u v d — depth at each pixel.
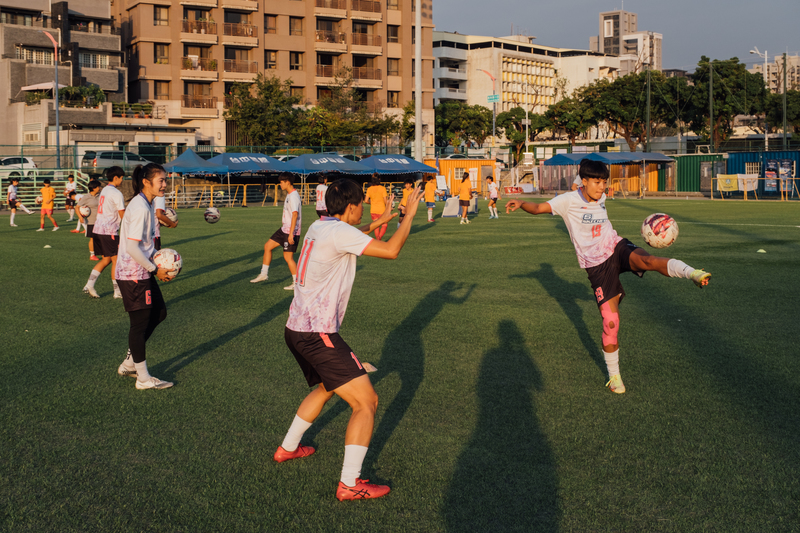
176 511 3.46
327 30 61.94
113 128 50.25
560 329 7.34
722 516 3.35
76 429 4.56
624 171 48.66
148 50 54.41
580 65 123.81
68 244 16.62
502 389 5.32
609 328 5.20
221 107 56.50
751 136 81.12
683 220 22.55
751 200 37.53
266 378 5.68
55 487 3.73
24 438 4.41
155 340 6.99
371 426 3.62
